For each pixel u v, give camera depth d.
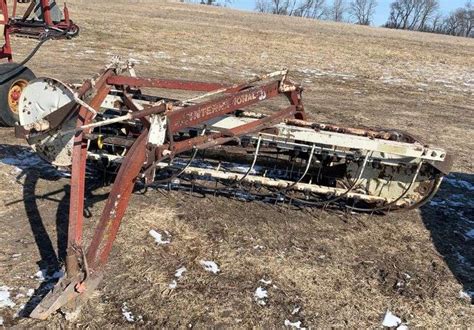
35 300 3.50
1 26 7.10
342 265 4.45
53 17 7.54
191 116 3.90
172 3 54.69
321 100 11.97
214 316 3.60
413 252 4.86
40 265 3.88
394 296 4.11
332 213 5.39
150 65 13.95
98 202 4.93
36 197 4.91
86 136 4.04
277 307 3.78
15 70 6.54
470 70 21.78
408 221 5.50
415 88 15.89
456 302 4.14
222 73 14.09
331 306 3.88
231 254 4.38
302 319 3.70
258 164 5.53
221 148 5.34
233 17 42.97
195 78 12.77
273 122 4.67
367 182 5.36
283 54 19.97
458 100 14.48
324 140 4.66
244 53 18.84
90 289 3.15
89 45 16.06
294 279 4.14
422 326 3.79
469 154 8.45
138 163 3.45
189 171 4.95
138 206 4.98
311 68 17.39
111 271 3.93
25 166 5.58
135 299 3.66
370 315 3.84
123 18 26.88
